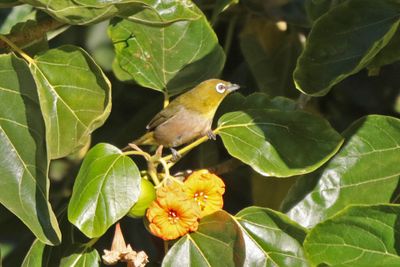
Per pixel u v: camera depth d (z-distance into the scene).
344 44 5.62
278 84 5.92
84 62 5.62
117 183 5.56
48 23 5.69
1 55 5.57
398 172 5.64
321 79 5.61
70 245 5.61
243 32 5.93
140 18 5.60
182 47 5.73
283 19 5.90
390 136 5.65
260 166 5.62
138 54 5.73
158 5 5.61
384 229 5.56
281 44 5.93
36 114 5.57
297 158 5.62
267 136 5.63
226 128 5.64
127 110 5.96
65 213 5.65
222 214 5.57
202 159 5.85
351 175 5.65
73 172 5.95
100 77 5.62
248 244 5.60
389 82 5.95
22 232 5.96
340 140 5.62
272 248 5.60
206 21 5.73
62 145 5.62
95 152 5.57
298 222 5.64
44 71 5.63
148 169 5.60
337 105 5.96
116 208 5.55
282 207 5.64
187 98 5.75
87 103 5.62
